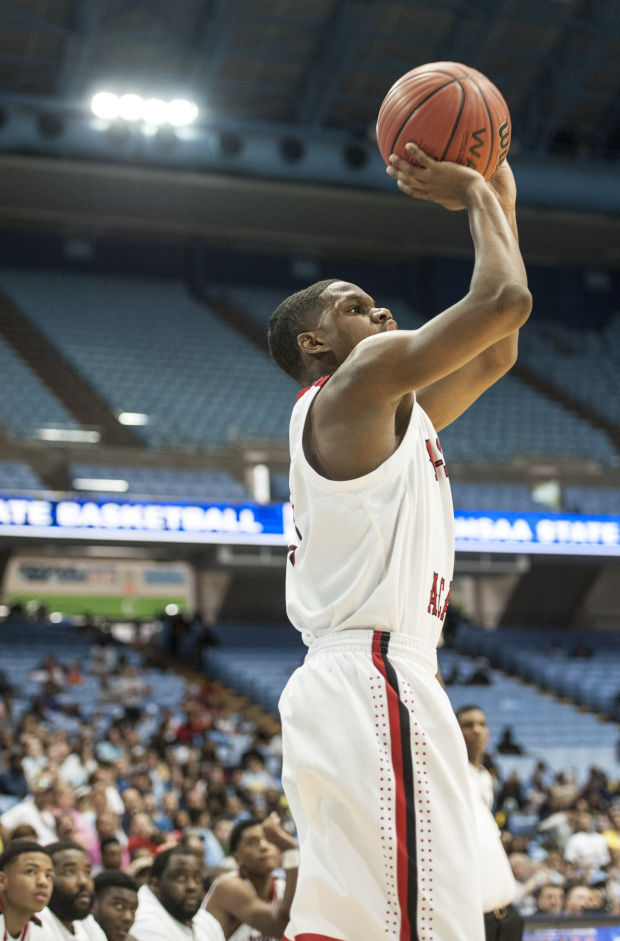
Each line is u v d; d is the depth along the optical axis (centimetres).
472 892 173
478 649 2025
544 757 1532
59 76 2031
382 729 177
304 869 179
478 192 195
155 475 1827
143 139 1991
